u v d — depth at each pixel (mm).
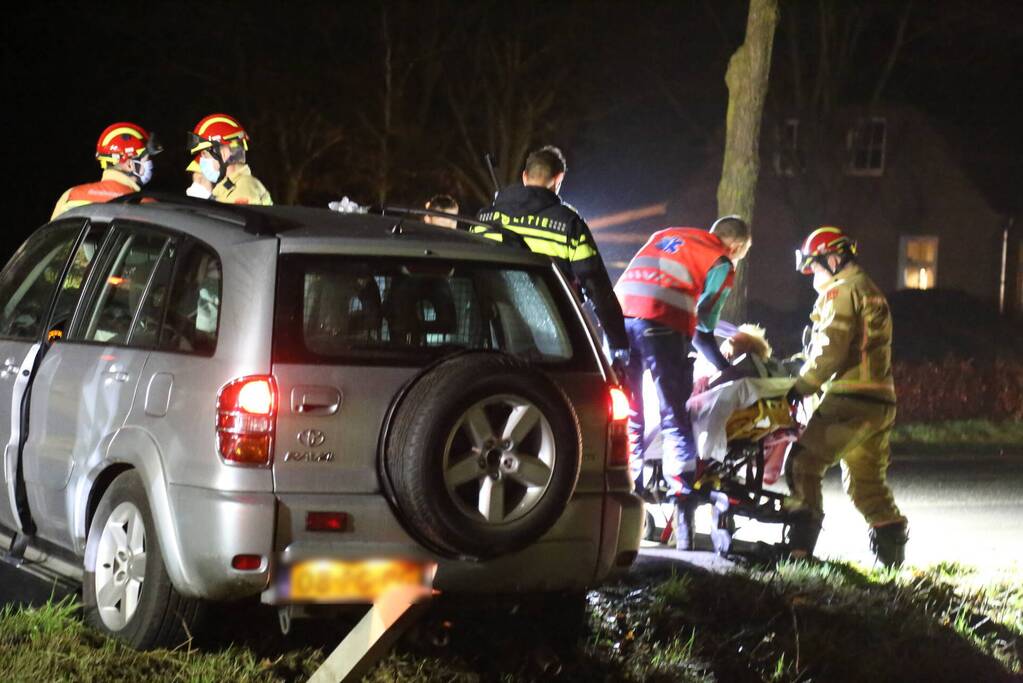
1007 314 46875
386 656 6746
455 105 41969
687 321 10172
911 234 50000
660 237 10531
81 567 7355
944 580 10070
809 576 9273
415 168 41656
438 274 6691
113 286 7438
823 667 7793
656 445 10461
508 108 41906
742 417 10125
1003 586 10156
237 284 6430
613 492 6809
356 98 41062
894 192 49938
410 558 6246
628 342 9461
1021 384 21531
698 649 7715
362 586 6199
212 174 10305
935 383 21266
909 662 8016
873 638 8391
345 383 6254
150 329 6930
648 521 10891
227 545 6090
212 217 7031
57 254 8258
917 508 14055
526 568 6500
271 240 6480
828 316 10219
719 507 10000
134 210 7590
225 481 6145
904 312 41188
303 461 6180
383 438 6227
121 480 6785
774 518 10102
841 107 48469
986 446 19703
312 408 6203
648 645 7633
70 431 7234
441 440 6098
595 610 8078
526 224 9484
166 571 6426
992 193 49531
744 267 19578
